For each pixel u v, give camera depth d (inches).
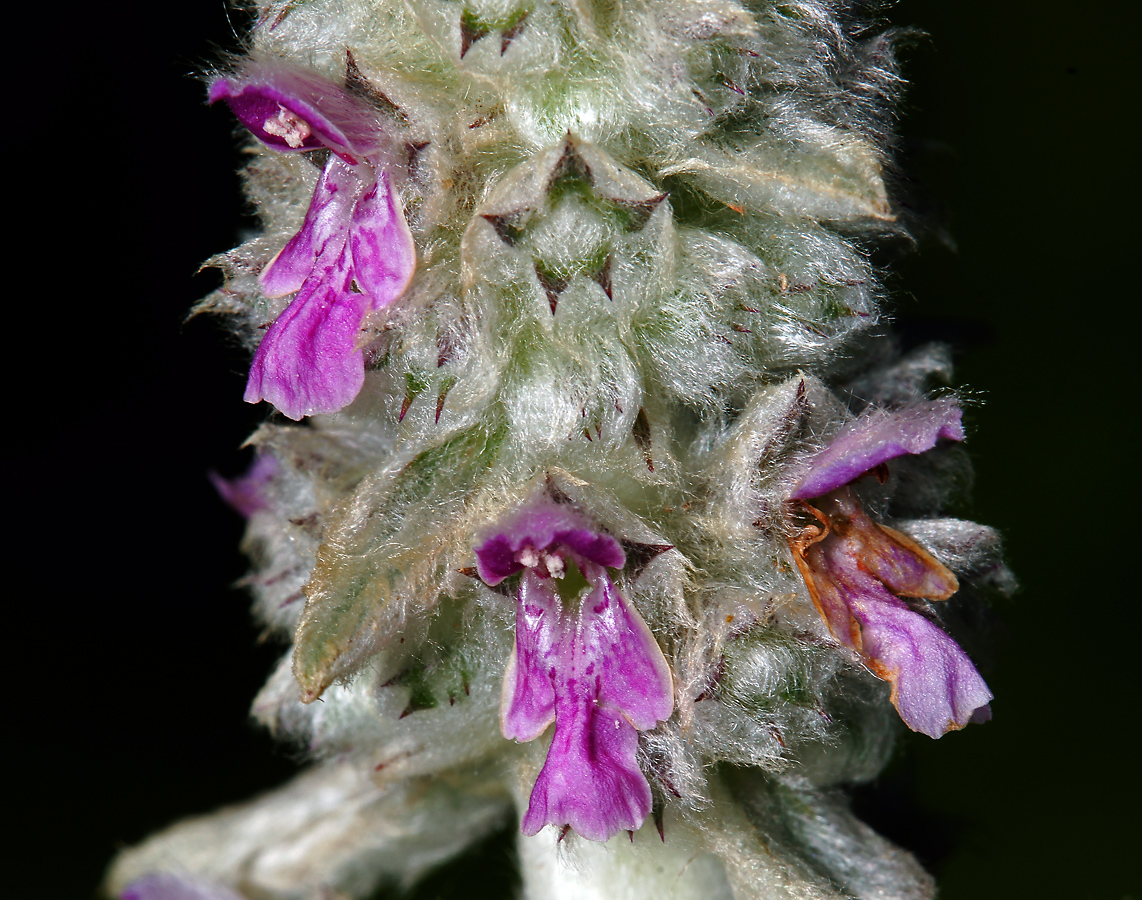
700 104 5.9
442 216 5.9
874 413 6.1
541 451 6.0
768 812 6.3
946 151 6.5
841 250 6.0
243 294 6.2
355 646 5.9
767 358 6.0
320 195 6.0
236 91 5.9
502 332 5.9
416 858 7.0
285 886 7.0
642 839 6.3
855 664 6.1
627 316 5.9
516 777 6.3
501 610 6.0
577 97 5.9
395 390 6.0
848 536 6.1
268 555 6.7
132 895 6.8
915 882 6.3
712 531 6.0
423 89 6.0
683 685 6.0
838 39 6.1
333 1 6.0
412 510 6.0
